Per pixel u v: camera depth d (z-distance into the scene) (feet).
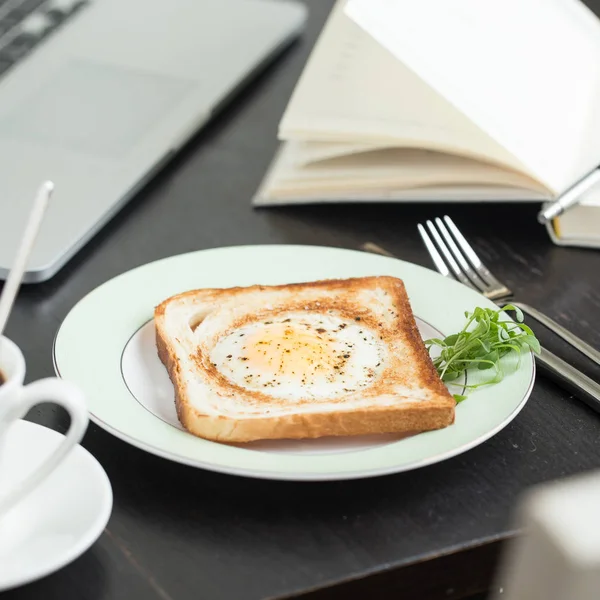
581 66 3.90
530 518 1.88
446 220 3.55
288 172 3.69
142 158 3.70
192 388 2.90
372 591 2.73
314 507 2.81
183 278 3.22
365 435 2.89
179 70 4.09
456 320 3.14
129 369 3.01
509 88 3.61
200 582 2.69
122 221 3.59
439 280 3.24
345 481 2.86
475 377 2.98
